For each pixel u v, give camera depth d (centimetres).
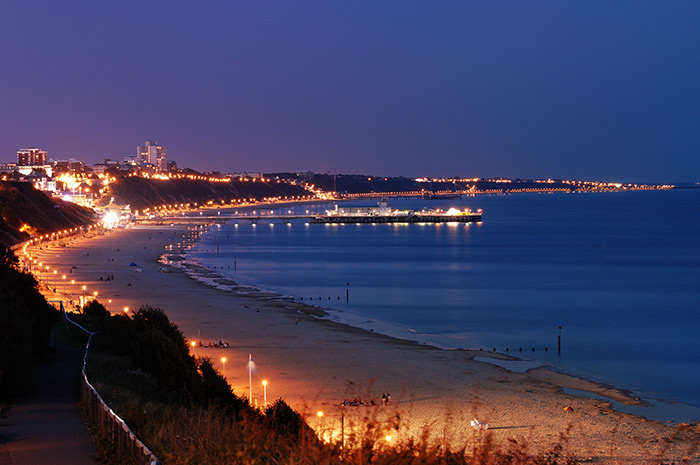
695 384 5534
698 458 3741
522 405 4806
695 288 11575
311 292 10750
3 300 3078
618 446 3956
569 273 13688
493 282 12244
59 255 15838
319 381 5297
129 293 10075
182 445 1470
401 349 6612
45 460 1667
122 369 3073
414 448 1252
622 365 6181
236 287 11131
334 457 1227
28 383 2595
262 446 1288
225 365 5775
